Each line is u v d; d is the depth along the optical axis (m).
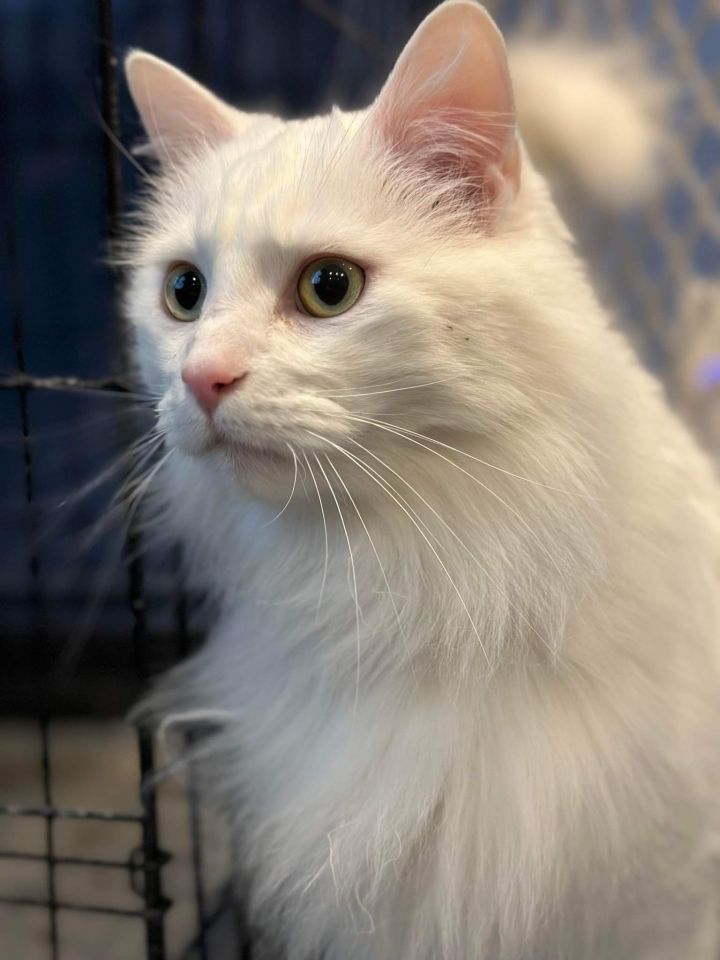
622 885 0.73
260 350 0.62
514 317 0.64
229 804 0.89
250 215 0.65
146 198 0.92
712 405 1.26
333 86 1.51
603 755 0.71
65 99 1.51
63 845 1.25
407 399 0.63
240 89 1.54
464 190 0.70
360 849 0.72
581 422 0.68
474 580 0.68
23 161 1.54
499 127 0.68
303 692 0.79
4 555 1.61
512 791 0.70
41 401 1.50
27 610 1.64
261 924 0.87
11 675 1.66
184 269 0.74
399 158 0.68
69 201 1.55
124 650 1.63
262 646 0.82
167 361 0.72
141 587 0.87
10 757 1.51
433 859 0.73
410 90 0.68
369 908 0.74
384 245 0.64
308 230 0.63
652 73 1.30
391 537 0.69
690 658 0.76
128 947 1.06
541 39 1.32
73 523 1.45
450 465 0.66
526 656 0.70
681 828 0.73
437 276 0.63
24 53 1.51
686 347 1.30
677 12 1.29
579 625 0.70
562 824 0.70
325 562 0.71
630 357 0.82
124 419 0.90
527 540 0.67
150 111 0.87
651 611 0.73
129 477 0.85
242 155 0.74
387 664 0.72
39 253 1.57
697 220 1.31
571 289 0.72
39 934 1.09
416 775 0.71
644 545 0.73
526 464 0.66
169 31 1.46
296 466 0.62
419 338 0.62
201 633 1.14
